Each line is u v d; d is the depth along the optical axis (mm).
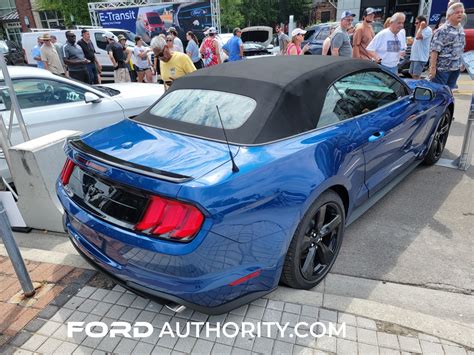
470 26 11195
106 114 4969
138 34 17000
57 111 4551
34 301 2584
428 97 3604
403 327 2229
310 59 3115
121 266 2156
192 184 1878
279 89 2547
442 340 2133
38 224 3551
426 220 3516
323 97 2721
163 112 2885
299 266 2457
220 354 2115
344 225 2854
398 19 5980
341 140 2660
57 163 3406
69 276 2828
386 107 3381
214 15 16641
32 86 4453
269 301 2473
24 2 31406
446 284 2691
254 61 3113
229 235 1974
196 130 2516
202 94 2820
